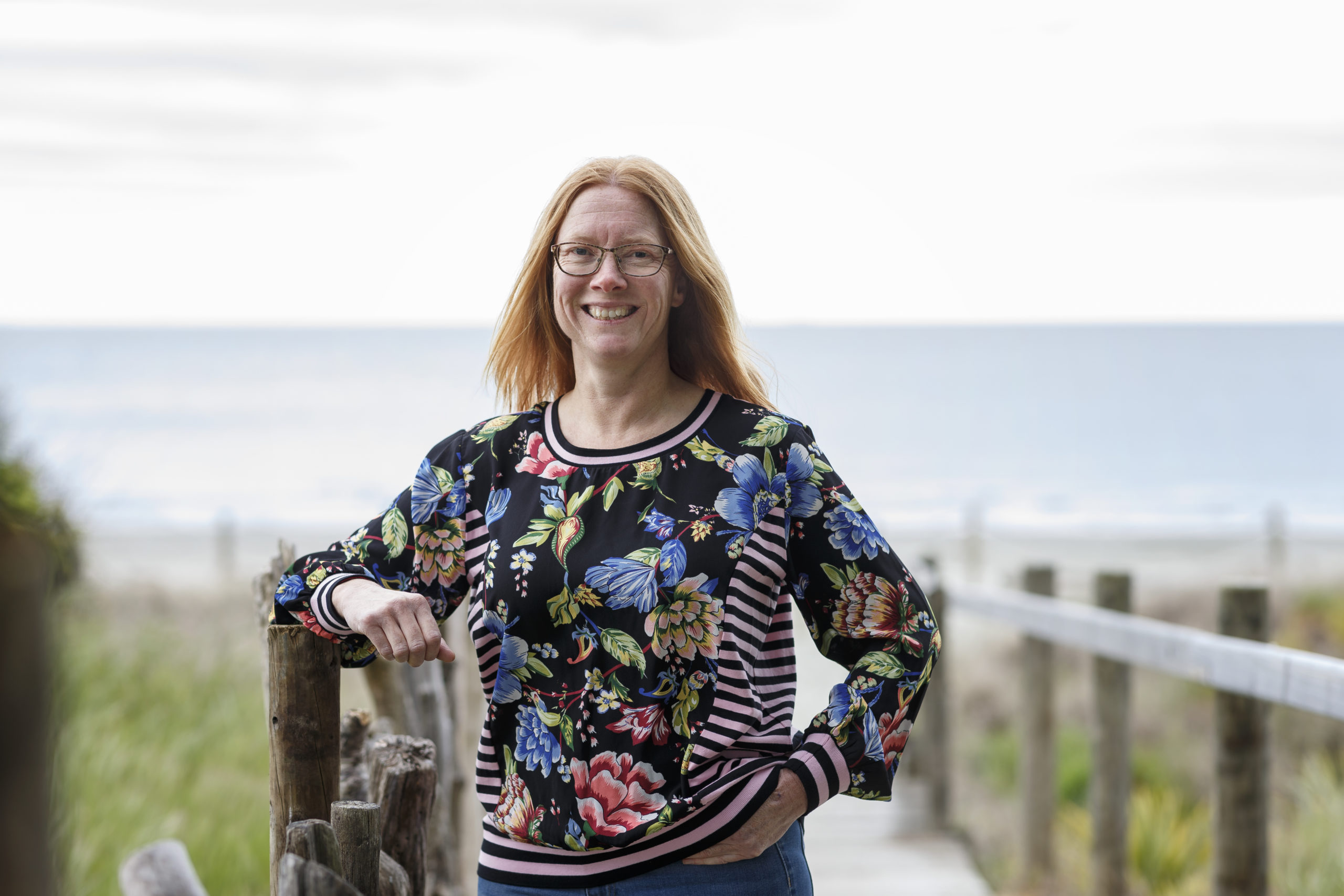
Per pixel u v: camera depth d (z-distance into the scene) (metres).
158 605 15.15
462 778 4.07
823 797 1.78
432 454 2.10
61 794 0.84
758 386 2.23
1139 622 4.35
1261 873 3.82
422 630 1.86
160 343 79.50
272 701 1.98
